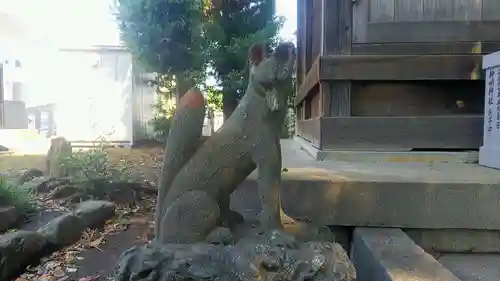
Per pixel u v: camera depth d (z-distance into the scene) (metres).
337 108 3.71
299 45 7.74
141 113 11.23
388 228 2.39
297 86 7.73
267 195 1.69
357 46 3.74
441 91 3.76
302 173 2.72
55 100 10.41
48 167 5.13
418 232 2.41
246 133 1.70
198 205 1.65
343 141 3.68
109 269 2.48
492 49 3.67
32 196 3.96
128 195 4.29
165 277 1.44
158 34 6.23
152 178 5.32
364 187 2.41
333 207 2.43
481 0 3.69
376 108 3.78
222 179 1.71
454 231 2.40
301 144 5.68
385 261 1.78
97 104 10.30
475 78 3.59
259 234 1.72
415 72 3.62
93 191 4.20
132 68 10.16
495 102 3.12
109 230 3.34
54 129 11.50
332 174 2.69
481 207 2.34
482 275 2.17
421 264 1.74
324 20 3.77
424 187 2.36
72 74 10.30
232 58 7.43
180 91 6.67
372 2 3.74
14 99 14.62
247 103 1.73
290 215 2.45
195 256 1.51
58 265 2.56
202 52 6.96
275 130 1.70
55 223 3.04
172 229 1.66
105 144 8.30
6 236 2.56
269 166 1.68
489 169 2.98
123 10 6.26
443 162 3.46
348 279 1.46
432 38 3.70
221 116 11.33
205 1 7.57
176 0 6.17
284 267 1.47
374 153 3.56
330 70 3.65
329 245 1.64
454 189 2.35
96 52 10.25
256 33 7.68
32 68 14.54
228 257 1.50
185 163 1.73
